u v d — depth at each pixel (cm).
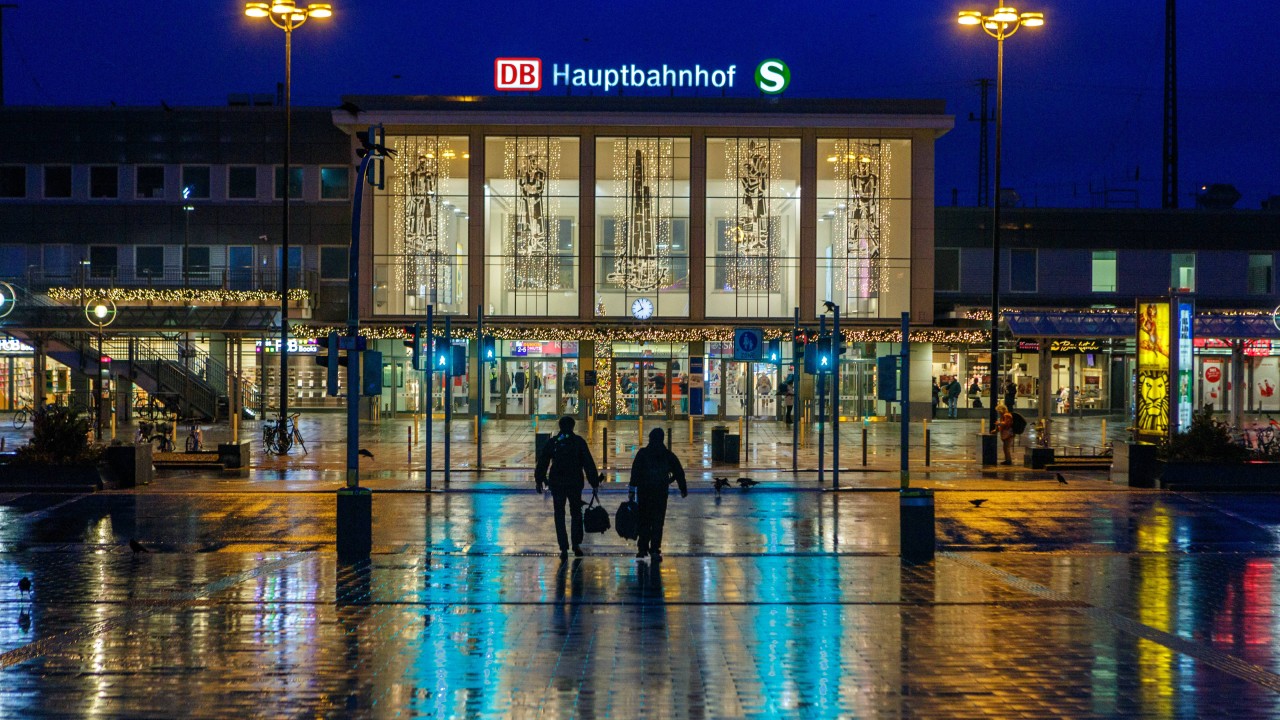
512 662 1008
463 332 5050
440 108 5100
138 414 4819
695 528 1956
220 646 1072
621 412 5197
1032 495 2475
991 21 3709
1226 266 5675
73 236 5353
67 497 2400
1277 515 2166
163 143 5356
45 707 873
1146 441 3022
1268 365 5759
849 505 2292
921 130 5156
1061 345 5566
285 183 3575
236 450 2961
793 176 5178
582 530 1639
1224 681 956
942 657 1034
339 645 1075
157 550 1716
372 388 1695
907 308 5188
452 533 1892
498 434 4353
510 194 5172
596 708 866
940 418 5416
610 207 5178
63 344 4697
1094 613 1239
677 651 1049
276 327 4419
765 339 4716
